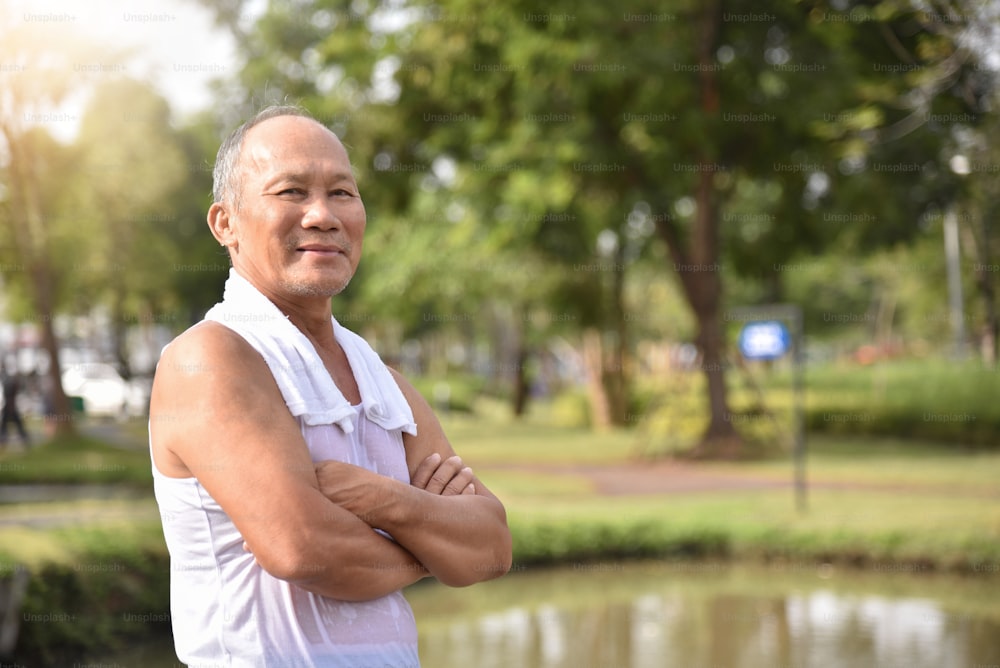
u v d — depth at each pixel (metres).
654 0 15.77
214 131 25.44
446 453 1.64
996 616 7.36
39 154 16.28
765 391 26.06
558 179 16.48
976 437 19.89
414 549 1.41
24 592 5.68
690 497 12.23
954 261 25.98
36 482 11.17
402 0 17.56
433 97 17.56
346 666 1.34
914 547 8.93
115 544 6.63
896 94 11.96
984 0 8.77
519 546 9.22
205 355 1.34
